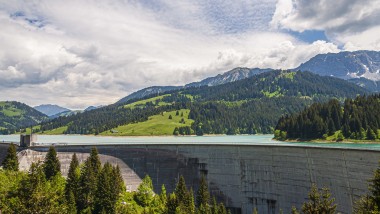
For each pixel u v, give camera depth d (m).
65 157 112.94
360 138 176.88
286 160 91.62
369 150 72.50
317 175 83.94
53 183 84.12
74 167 88.31
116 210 84.56
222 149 105.50
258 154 98.12
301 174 87.75
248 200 99.31
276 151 94.12
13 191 57.12
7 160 93.25
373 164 71.50
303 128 198.12
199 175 108.62
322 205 37.50
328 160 81.56
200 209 87.69
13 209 52.69
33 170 56.75
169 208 82.62
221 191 104.44
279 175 93.12
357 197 74.56
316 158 84.44
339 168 78.88
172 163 111.69
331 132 189.12
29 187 53.19
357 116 185.62
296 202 88.69
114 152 114.62
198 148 109.69
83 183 86.31
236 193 101.69
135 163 113.06
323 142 183.75
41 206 52.62
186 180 109.12
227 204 102.94
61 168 110.12
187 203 87.06
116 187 89.94
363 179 73.38
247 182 99.81
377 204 38.41
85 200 85.44
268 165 95.69
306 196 86.38
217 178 105.62
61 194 77.50
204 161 108.44
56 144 120.75
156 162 112.69
